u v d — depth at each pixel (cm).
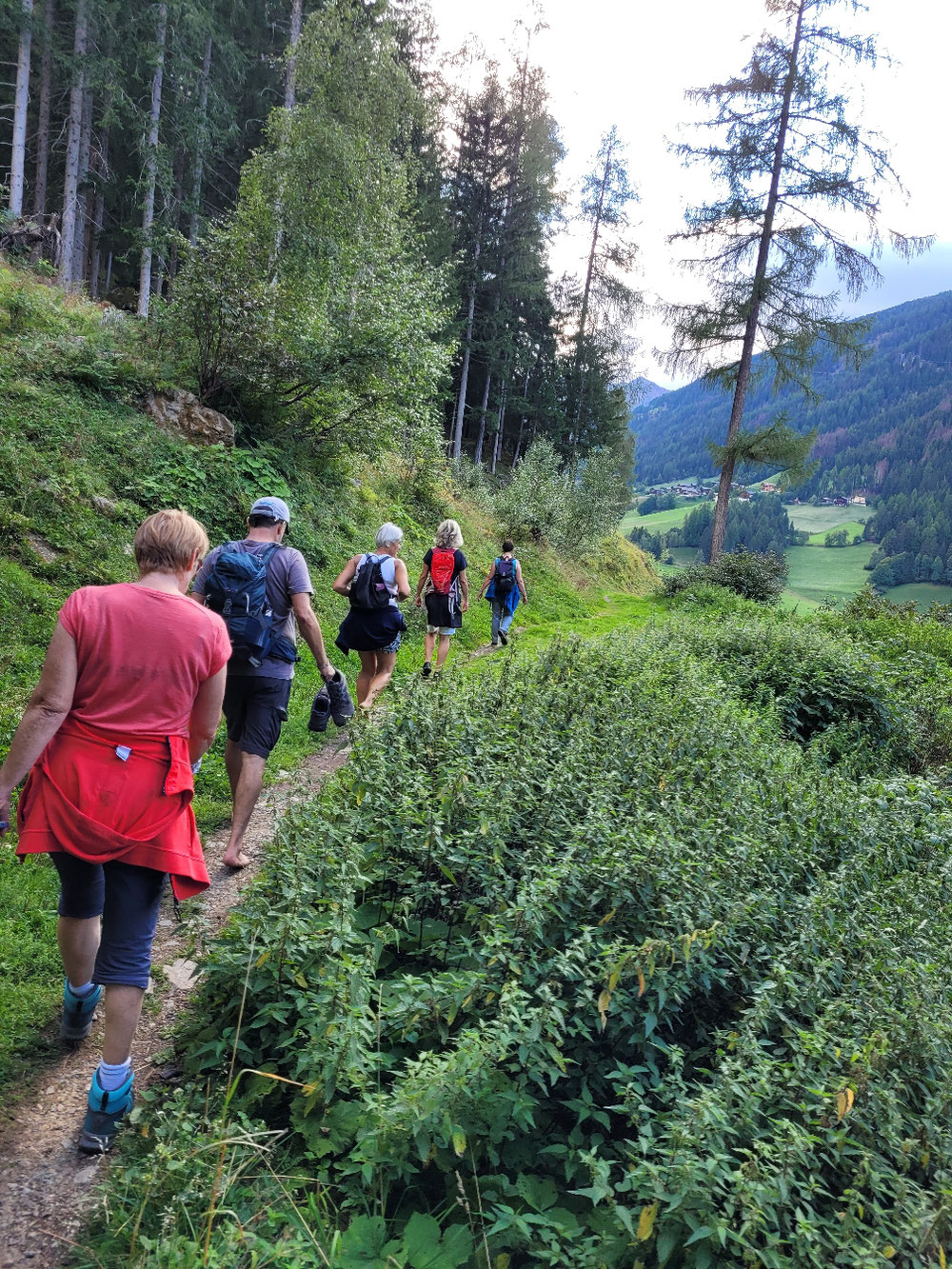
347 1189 222
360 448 1206
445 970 314
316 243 1480
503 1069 251
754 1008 269
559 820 364
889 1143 229
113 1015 229
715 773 477
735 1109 228
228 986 275
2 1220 204
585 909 304
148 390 922
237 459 961
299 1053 246
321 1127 237
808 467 2403
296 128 1605
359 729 430
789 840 401
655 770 452
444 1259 200
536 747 434
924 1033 261
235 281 1020
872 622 1518
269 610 407
